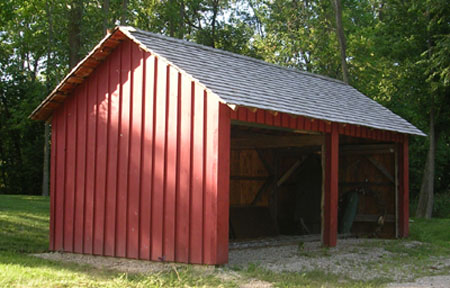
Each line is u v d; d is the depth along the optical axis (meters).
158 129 10.55
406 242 14.95
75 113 11.99
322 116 11.85
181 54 11.35
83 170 11.72
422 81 21.22
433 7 19.78
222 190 9.70
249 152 16.39
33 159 34.03
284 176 16.92
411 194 29.61
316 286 8.36
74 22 22.19
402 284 8.90
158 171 10.45
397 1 21.67
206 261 9.58
